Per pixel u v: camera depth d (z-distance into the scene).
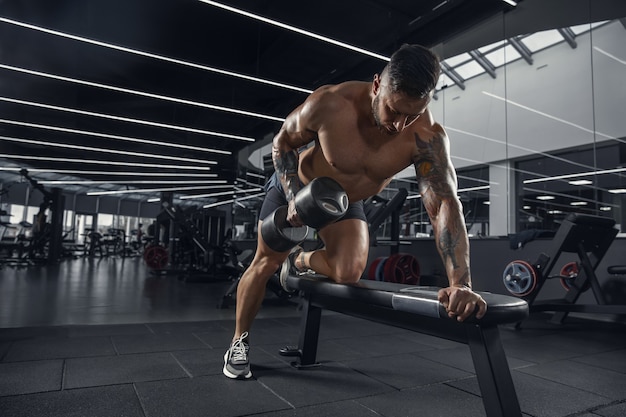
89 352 1.66
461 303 0.74
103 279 4.92
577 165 5.31
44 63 4.89
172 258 6.95
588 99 5.18
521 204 5.89
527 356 1.84
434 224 1.01
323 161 1.23
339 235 1.34
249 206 8.79
